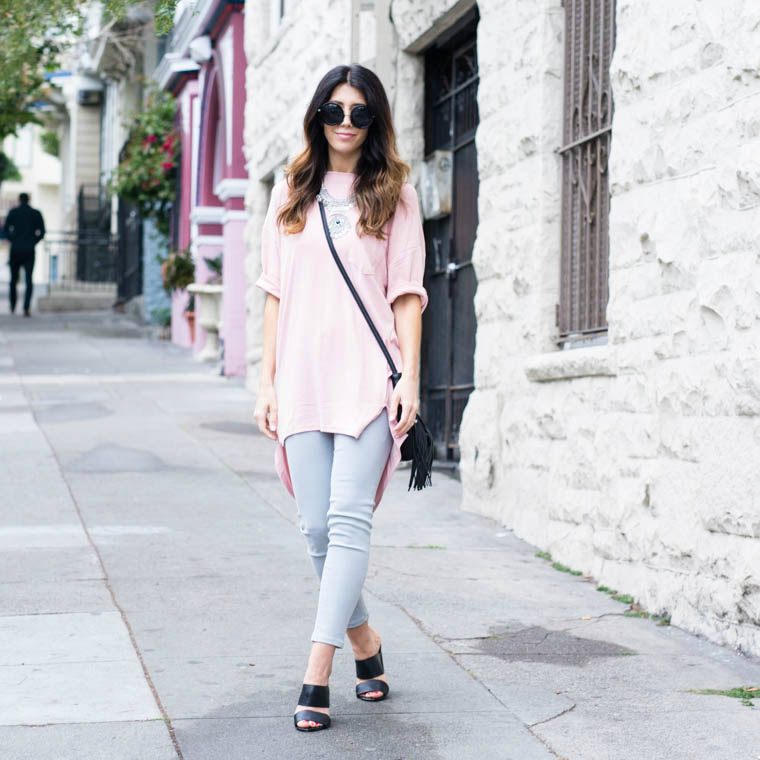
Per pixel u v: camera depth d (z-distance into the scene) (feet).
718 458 15.06
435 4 26.94
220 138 54.65
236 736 11.51
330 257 12.06
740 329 14.73
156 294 72.08
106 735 11.46
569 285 21.06
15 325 69.77
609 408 18.38
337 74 12.04
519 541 21.49
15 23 25.67
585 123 20.62
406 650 14.58
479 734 11.69
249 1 44.86
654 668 13.99
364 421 11.83
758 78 14.44
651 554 16.72
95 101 101.14
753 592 14.37
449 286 29.14
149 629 15.14
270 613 15.98
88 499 24.14
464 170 28.22
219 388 44.42
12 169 164.66
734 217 14.88
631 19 17.42
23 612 15.84
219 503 24.18
